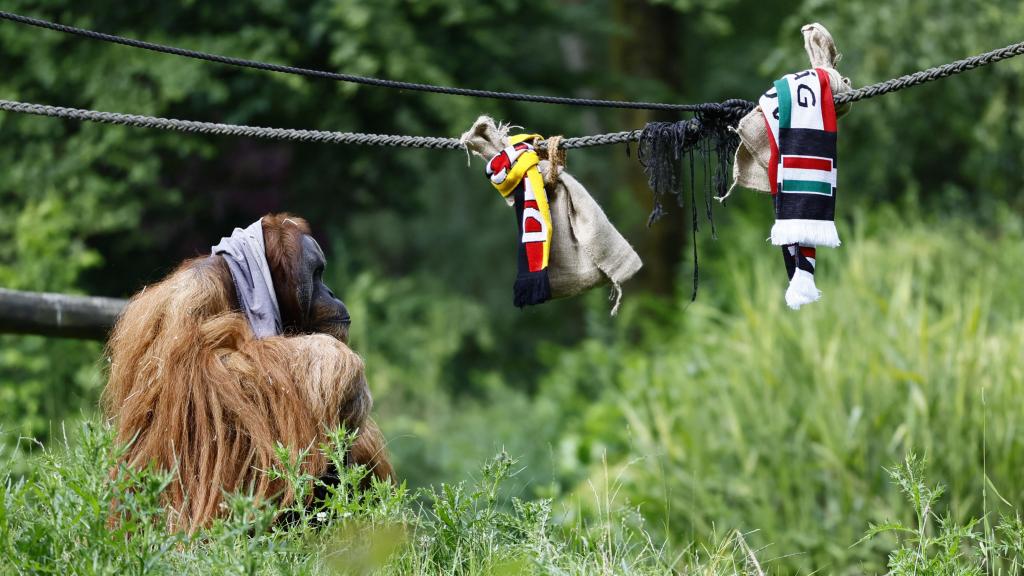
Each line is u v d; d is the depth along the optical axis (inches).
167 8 621.9
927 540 217.6
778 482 407.5
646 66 831.1
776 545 384.2
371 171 693.9
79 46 611.5
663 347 644.7
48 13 610.5
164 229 693.3
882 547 370.6
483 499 231.9
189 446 222.4
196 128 263.0
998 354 406.3
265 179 700.0
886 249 585.6
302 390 221.3
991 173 773.9
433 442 633.6
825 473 402.6
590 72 753.0
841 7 751.7
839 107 238.7
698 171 872.3
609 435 553.9
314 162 693.3
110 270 669.9
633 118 864.3
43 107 261.4
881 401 403.9
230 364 224.2
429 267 1210.0
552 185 247.3
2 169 605.0
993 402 382.9
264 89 634.2
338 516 210.8
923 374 401.1
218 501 215.8
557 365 772.0
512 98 260.5
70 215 584.1
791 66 747.4
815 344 442.6
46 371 494.3
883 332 439.8
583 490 442.6
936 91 751.7
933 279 570.9
